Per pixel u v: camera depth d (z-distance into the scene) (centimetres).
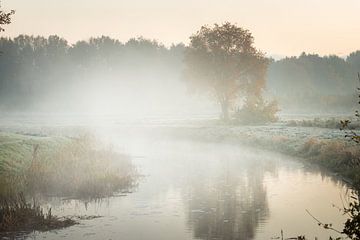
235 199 1934
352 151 2614
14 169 2202
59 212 1706
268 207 1780
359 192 1133
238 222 1567
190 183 2323
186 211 1730
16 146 2539
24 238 1376
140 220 1600
